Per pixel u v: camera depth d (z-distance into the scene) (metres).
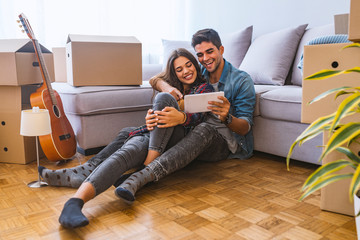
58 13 3.15
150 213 1.38
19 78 1.95
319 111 1.29
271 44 2.59
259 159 2.15
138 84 2.40
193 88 1.93
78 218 1.19
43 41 3.07
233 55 2.92
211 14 3.57
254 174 1.86
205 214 1.37
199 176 1.83
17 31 2.95
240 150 2.09
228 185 1.70
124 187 1.44
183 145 1.65
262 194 1.58
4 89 2.00
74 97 2.08
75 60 2.20
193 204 1.47
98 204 1.46
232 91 1.98
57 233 1.22
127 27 3.59
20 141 2.03
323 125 0.90
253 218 1.33
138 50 2.36
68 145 2.02
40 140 1.94
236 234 1.21
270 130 2.06
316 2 2.69
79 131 2.17
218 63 1.97
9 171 1.92
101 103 2.16
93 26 3.37
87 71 2.24
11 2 2.89
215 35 1.93
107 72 2.30
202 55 1.94
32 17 3.00
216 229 1.24
